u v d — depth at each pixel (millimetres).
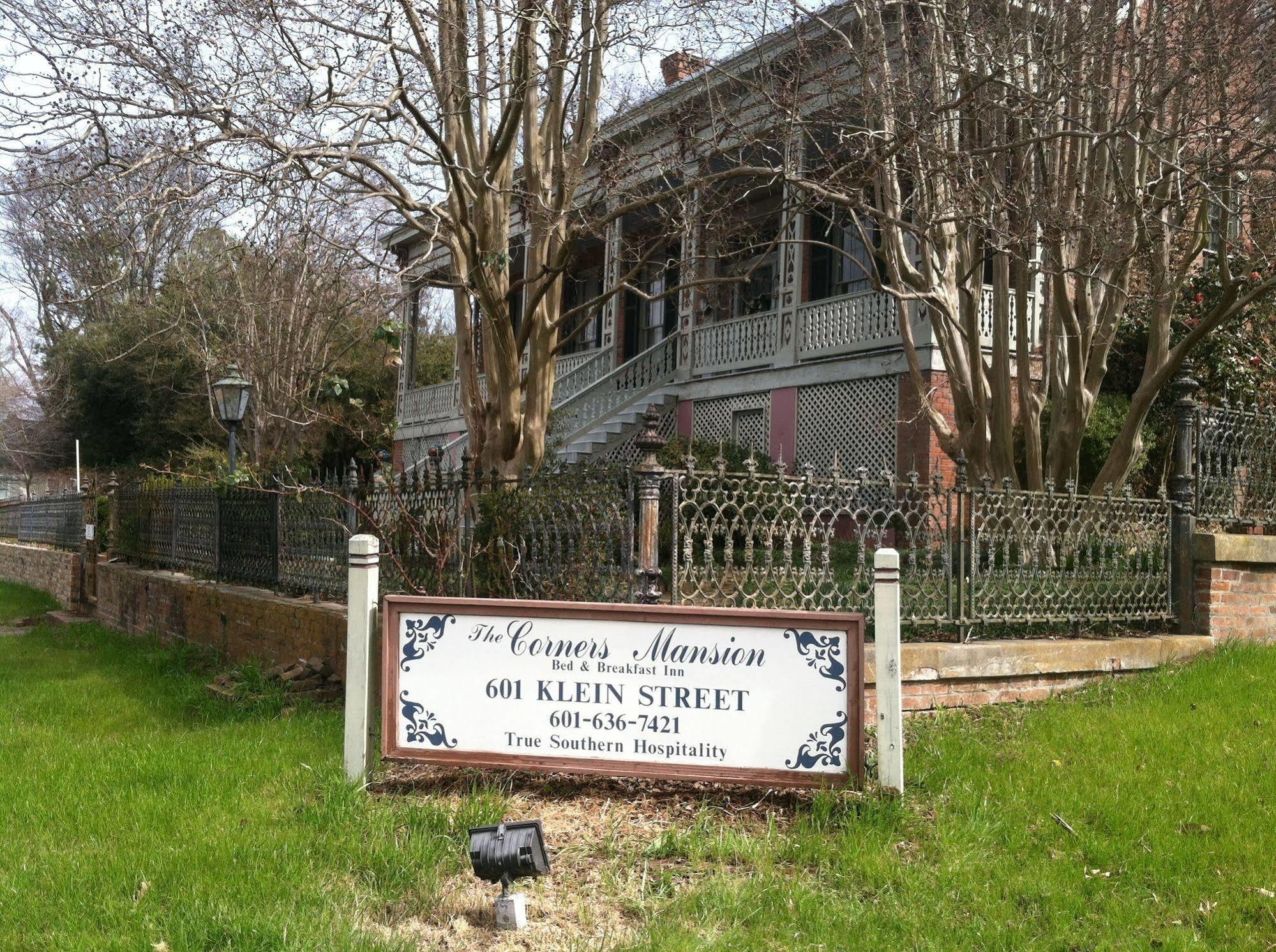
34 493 38750
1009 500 7074
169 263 13141
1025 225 8695
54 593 18562
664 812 4836
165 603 11992
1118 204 9062
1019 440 11727
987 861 4320
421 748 5031
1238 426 8594
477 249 9211
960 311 10750
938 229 10328
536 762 4938
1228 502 8453
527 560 6508
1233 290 9094
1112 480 9664
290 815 4762
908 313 13383
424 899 3945
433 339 27125
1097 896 4031
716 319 18016
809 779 4738
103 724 7375
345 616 7730
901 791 4719
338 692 7652
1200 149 9508
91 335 30609
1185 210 9883
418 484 7500
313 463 17125
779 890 3971
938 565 7004
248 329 14383
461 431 21344
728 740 4797
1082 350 9914
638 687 4871
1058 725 6160
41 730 7016
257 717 7172
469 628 5020
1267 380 11883
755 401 16125
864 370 14117
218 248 13484
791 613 4754
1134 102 8836
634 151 12414
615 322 20047
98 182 7625
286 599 9180
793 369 15352
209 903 3811
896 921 3797
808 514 6516
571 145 10211
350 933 3623
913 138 8703
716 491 5914
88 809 4969
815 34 11602
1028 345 10711
